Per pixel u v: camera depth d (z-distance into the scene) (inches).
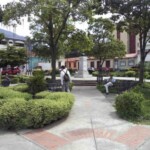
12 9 657.6
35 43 830.5
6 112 303.6
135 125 322.3
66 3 634.8
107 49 1161.4
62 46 814.5
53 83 603.2
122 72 1562.5
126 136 281.0
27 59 1397.6
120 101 362.0
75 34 768.9
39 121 308.2
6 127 311.4
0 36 1263.5
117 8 661.3
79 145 254.8
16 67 1588.3
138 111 354.3
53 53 749.3
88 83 904.3
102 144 256.8
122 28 736.3
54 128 312.2
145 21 658.8
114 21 721.6
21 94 430.9
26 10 646.5
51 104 320.8
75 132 295.3
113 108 422.3
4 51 1334.9
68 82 584.1
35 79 563.8
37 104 313.9
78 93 634.8
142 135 284.5
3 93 422.0
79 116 368.2
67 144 258.2
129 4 637.9
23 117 308.3
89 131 297.9
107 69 1780.3
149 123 331.6
